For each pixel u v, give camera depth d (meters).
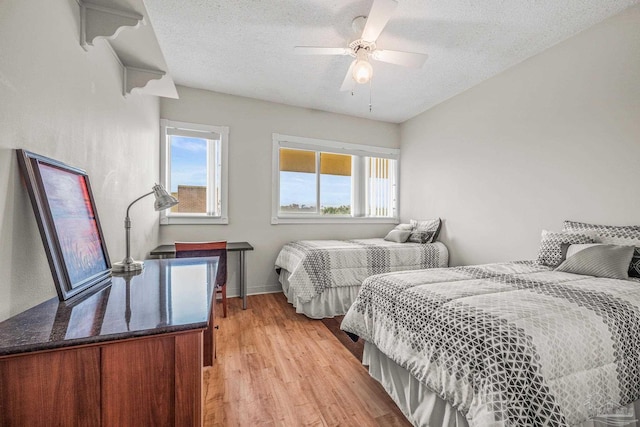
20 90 0.93
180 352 0.78
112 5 1.40
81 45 1.36
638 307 1.31
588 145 2.36
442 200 3.90
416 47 2.60
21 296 0.92
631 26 2.10
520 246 2.90
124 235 1.97
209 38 2.45
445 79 3.25
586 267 1.91
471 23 2.27
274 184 3.87
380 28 1.98
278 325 2.72
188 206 3.52
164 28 2.32
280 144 3.92
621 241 2.03
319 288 2.92
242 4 2.04
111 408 0.73
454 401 1.15
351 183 4.49
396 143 4.73
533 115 2.78
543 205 2.70
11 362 0.67
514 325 1.11
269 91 3.54
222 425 1.44
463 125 3.57
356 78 2.17
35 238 1.00
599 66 2.29
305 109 4.07
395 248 3.41
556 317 1.18
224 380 1.82
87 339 0.70
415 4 2.05
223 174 3.58
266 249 3.84
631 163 2.11
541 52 2.70
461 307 1.31
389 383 1.64
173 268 1.56
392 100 3.83
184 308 0.92
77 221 1.17
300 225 4.04
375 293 1.83
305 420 1.48
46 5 1.08
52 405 0.70
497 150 3.14
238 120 3.67
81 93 1.36
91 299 1.01
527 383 0.95
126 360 0.74
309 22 2.24
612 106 2.21
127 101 2.05
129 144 2.10
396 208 4.73
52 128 1.11
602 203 2.27
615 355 1.13
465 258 3.54
